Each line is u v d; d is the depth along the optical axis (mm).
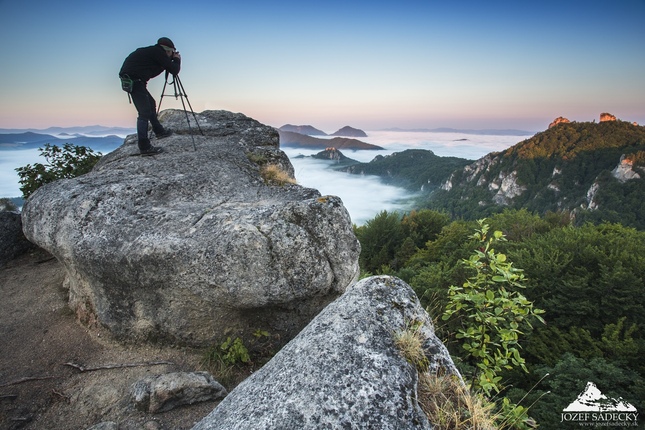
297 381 2289
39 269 6625
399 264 34125
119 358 4367
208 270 4125
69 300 5465
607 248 16531
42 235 4922
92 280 4605
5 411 3605
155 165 6676
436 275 17625
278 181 6836
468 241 24688
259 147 8727
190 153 7465
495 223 28016
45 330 4879
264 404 2199
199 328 4453
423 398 2271
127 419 3359
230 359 4215
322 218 4562
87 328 4871
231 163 7223
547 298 15180
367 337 2570
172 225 4582
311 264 4309
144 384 3617
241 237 4164
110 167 6797
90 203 4938
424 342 2672
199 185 5941
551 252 16750
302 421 2029
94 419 3459
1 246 6844
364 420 2025
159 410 3414
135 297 4480
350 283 4918
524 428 2941
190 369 4234
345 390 2178
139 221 4715
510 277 3451
